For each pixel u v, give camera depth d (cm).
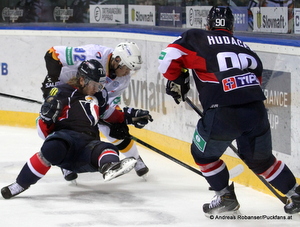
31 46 1825
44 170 1017
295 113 1037
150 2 1530
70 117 1033
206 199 1050
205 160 896
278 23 1127
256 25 1196
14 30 1850
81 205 1003
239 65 861
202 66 861
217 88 847
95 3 1706
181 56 877
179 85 914
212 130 854
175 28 1416
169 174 1270
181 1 1427
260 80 905
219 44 873
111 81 1159
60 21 1797
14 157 1423
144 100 1548
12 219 914
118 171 949
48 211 961
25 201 1025
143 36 1524
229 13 920
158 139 1502
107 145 1008
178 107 1400
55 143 993
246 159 911
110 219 918
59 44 1780
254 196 1081
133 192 1105
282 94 1068
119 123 1134
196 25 1385
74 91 1052
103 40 1684
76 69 1166
